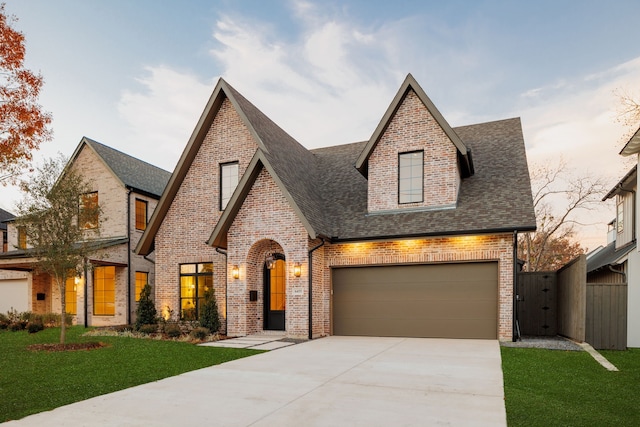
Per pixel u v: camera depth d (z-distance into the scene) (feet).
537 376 24.14
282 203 43.78
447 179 43.60
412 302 42.24
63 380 23.41
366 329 43.65
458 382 22.24
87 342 38.50
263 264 47.24
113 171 62.18
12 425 15.58
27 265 59.21
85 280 58.70
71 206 37.91
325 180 56.24
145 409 17.58
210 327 45.47
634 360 30.58
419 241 41.93
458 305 40.55
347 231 44.65
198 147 52.85
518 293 46.42
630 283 41.50
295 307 42.27
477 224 39.29
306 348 34.60
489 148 51.72
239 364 27.68
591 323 37.58
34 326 49.47
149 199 66.59
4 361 29.43
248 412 17.11
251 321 45.19
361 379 22.99
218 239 45.24
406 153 46.29
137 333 45.06
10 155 48.96
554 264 100.83
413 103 46.09
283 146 53.62
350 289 44.73
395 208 45.60
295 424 15.61
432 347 34.60
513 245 38.58
